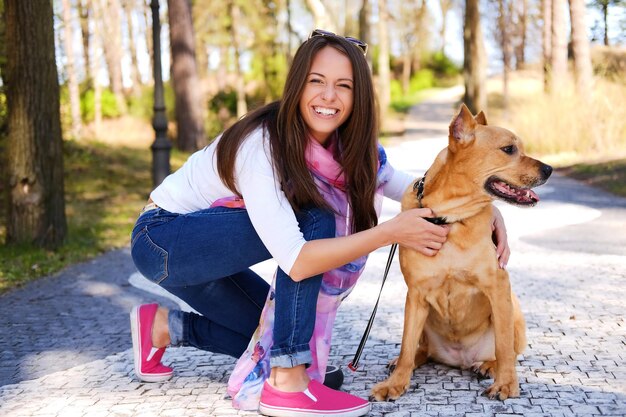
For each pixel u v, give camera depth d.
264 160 2.70
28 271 6.22
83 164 14.84
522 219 8.24
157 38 10.03
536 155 15.26
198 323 3.22
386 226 2.71
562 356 3.43
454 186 2.88
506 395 2.89
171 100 27.22
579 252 6.18
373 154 2.95
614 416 2.67
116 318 4.67
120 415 2.87
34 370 3.59
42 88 7.07
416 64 57.78
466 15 23.73
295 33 36.03
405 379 3.01
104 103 27.47
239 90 29.11
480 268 2.92
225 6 30.09
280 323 2.74
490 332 3.21
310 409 2.74
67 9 20.31
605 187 10.72
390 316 4.40
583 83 15.17
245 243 2.80
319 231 2.77
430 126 28.45
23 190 7.08
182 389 3.18
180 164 15.90
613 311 4.24
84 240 7.92
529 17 38.59
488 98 33.97
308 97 2.75
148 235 2.94
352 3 36.47
